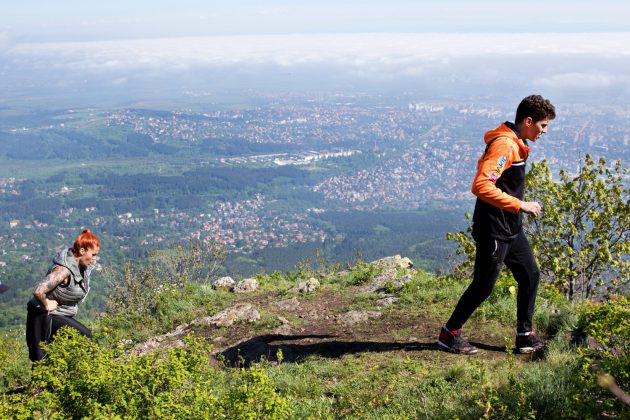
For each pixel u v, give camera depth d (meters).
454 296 7.88
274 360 6.47
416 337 6.52
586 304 6.53
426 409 4.38
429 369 5.48
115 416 3.52
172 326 8.79
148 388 3.86
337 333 7.15
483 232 5.43
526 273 5.53
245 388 3.85
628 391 3.78
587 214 9.09
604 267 8.99
